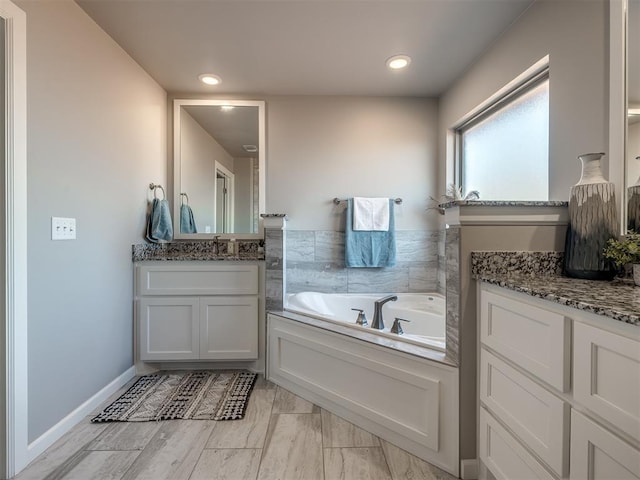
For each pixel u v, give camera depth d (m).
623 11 1.22
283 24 1.89
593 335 0.78
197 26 1.91
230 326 2.30
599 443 0.76
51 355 1.52
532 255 1.33
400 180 2.87
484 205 1.32
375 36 2.01
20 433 1.33
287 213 2.84
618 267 1.20
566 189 1.48
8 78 1.30
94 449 1.48
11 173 1.31
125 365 2.17
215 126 2.83
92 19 1.83
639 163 1.17
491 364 1.22
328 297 2.73
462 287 1.33
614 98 1.25
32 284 1.41
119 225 2.10
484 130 2.38
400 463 1.40
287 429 1.64
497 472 1.17
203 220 2.83
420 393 1.43
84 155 1.76
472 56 2.22
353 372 1.69
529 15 1.73
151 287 2.29
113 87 2.03
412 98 2.87
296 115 2.84
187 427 1.65
